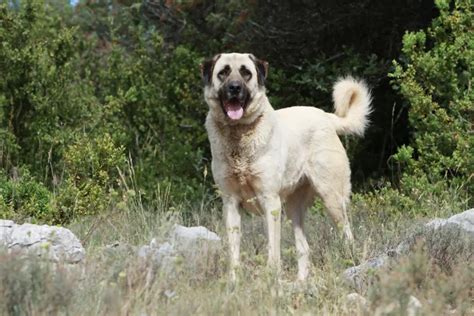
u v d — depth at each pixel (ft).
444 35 46.21
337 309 22.70
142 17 66.54
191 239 27.76
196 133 59.57
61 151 48.32
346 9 58.34
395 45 59.47
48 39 52.11
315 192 34.37
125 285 22.13
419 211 40.75
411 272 21.88
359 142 59.00
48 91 50.29
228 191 31.30
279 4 59.31
